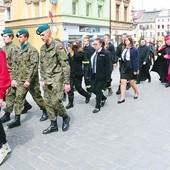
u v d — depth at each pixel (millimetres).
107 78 7258
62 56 5449
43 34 5398
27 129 6008
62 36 27984
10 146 5062
